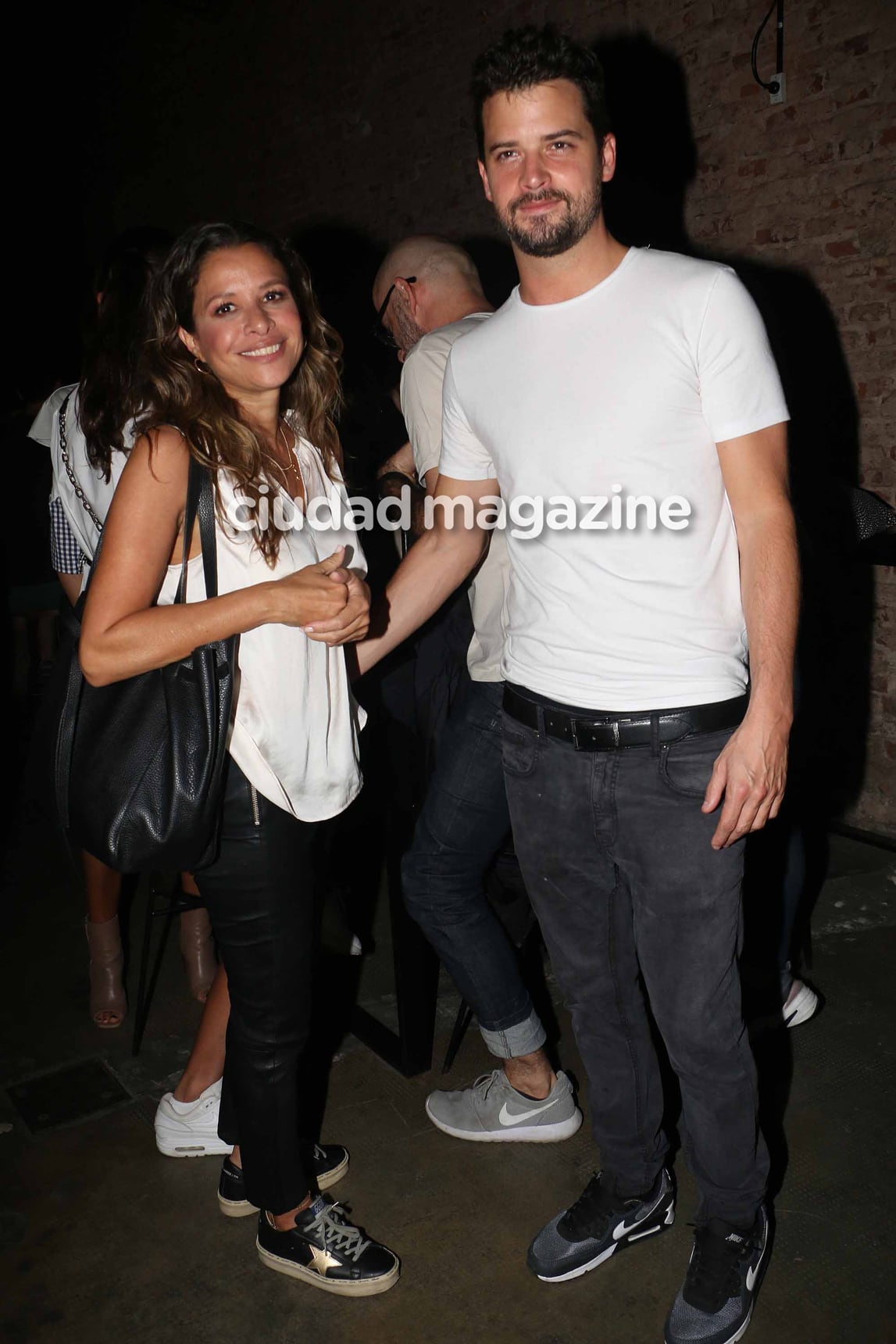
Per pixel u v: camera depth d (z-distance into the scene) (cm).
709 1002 155
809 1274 177
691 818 149
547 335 151
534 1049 208
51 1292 179
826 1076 226
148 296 149
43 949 297
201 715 144
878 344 314
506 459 157
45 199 756
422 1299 176
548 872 165
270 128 555
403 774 217
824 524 235
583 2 376
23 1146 216
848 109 307
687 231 358
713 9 334
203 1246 189
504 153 144
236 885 155
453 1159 208
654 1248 185
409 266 225
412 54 454
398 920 225
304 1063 238
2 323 767
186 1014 261
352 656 183
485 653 196
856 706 344
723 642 149
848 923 288
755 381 140
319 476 167
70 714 151
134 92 664
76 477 183
